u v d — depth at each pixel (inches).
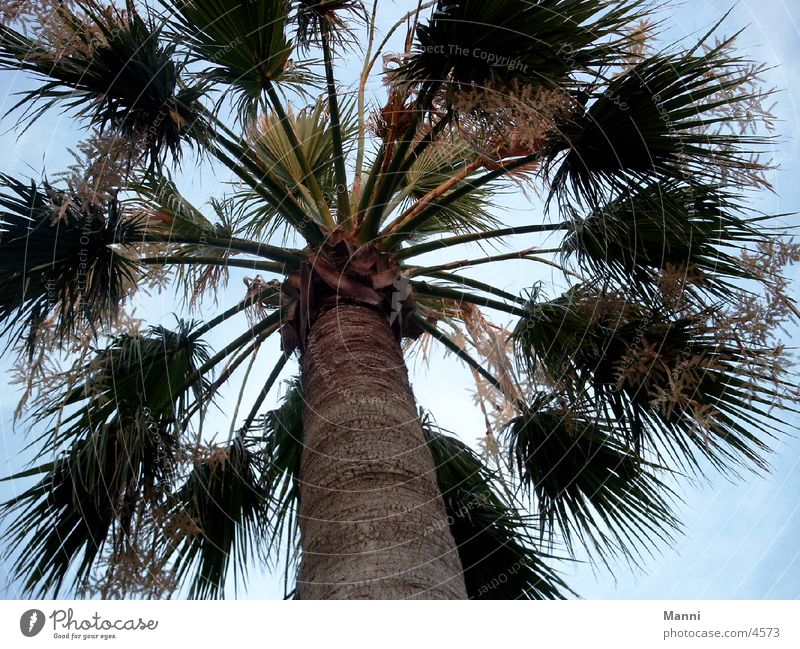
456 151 262.5
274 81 227.9
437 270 231.9
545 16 183.6
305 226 215.2
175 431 200.7
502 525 222.4
